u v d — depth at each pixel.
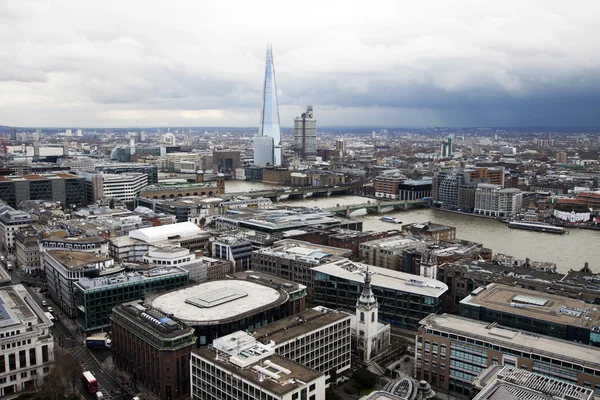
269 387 173.00
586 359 198.00
